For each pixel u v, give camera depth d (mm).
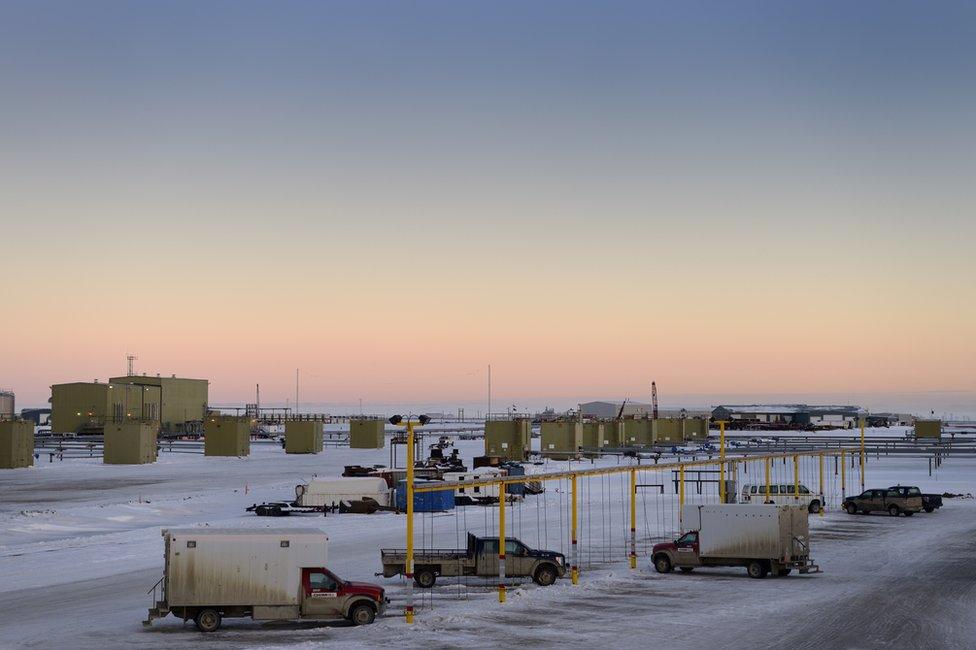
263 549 32688
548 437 133875
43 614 35688
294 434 152750
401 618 34344
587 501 81500
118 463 126750
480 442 184500
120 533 60156
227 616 32531
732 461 64375
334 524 64812
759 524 43812
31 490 92688
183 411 196000
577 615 34906
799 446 138750
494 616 34812
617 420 154500
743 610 35688
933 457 128500
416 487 36219
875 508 71812
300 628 32875
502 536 38031
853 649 29484
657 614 35000
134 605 37438
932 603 37000
